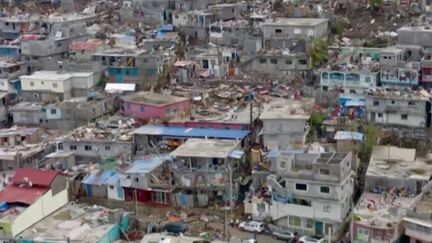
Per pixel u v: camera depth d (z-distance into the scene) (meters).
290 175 61.03
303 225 61.47
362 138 73.38
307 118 75.25
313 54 98.50
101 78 100.25
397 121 80.06
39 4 163.38
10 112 90.75
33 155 74.44
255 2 135.38
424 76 88.94
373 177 63.28
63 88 93.75
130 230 61.78
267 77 100.12
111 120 84.88
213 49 109.12
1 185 70.88
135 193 67.81
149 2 138.88
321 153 64.31
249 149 74.88
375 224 55.59
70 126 87.06
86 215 62.53
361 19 122.50
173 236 58.03
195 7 136.75
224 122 79.25
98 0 157.75
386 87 87.56
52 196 63.62
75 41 116.06
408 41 101.06
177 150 68.81
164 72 101.44
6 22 129.88
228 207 65.81
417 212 55.75
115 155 76.31
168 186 67.00
